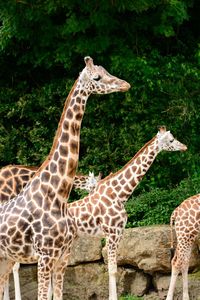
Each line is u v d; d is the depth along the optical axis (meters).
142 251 11.73
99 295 12.00
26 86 16.88
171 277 11.10
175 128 15.64
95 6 15.19
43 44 15.94
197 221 11.07
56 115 16.27
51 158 7.84
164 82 15.62
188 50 17.12
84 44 15.58
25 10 15.27
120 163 15.88
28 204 7.70
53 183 7.75
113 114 15.99
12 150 16.31
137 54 16.17
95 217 10.50
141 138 15.60
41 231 7.60
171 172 15.63
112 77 7.71
